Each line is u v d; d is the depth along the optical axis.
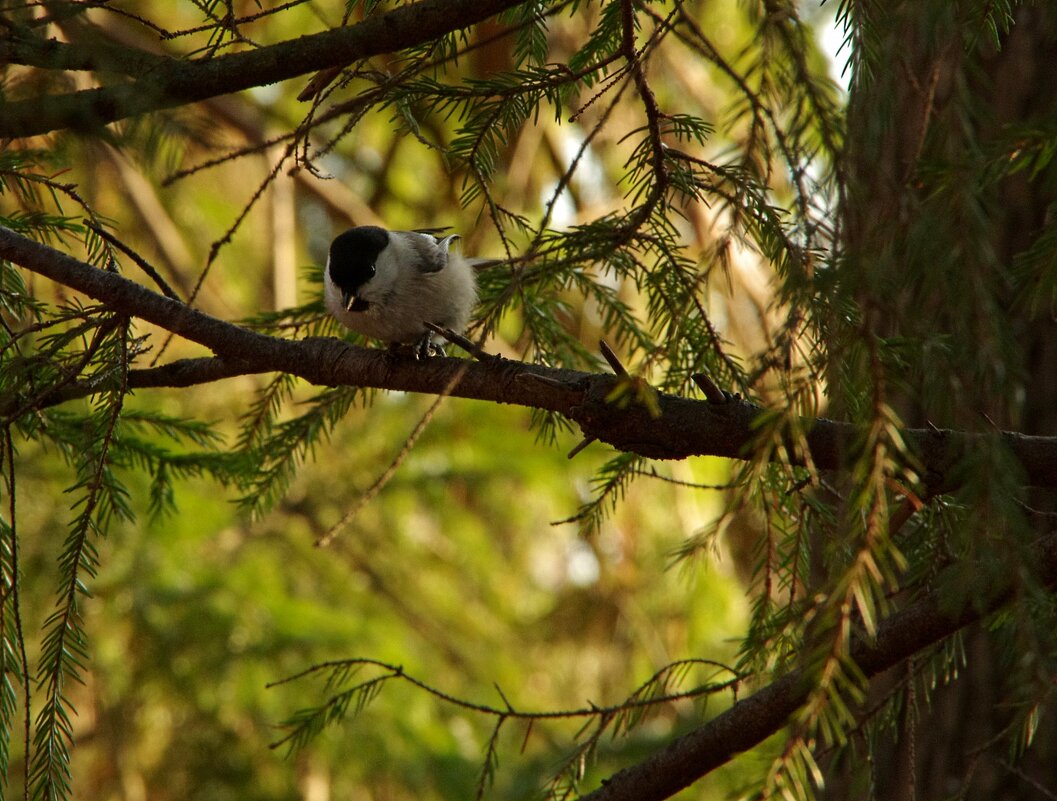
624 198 4.35
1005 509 2.92
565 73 4.25
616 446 4.65
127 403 11.38
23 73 3.36
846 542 3.19
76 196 4.96
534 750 14.37
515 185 12.62
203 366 5.61
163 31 3.88
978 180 3.26
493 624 15.88
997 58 6.77
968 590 3.19
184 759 13.07
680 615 13.90
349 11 4.02
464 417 14.11
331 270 6.78
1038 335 6.84
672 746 4.82
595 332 11.71
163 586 12.62
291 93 14.96
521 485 14.77
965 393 2.96
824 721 3.10
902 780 6.78
